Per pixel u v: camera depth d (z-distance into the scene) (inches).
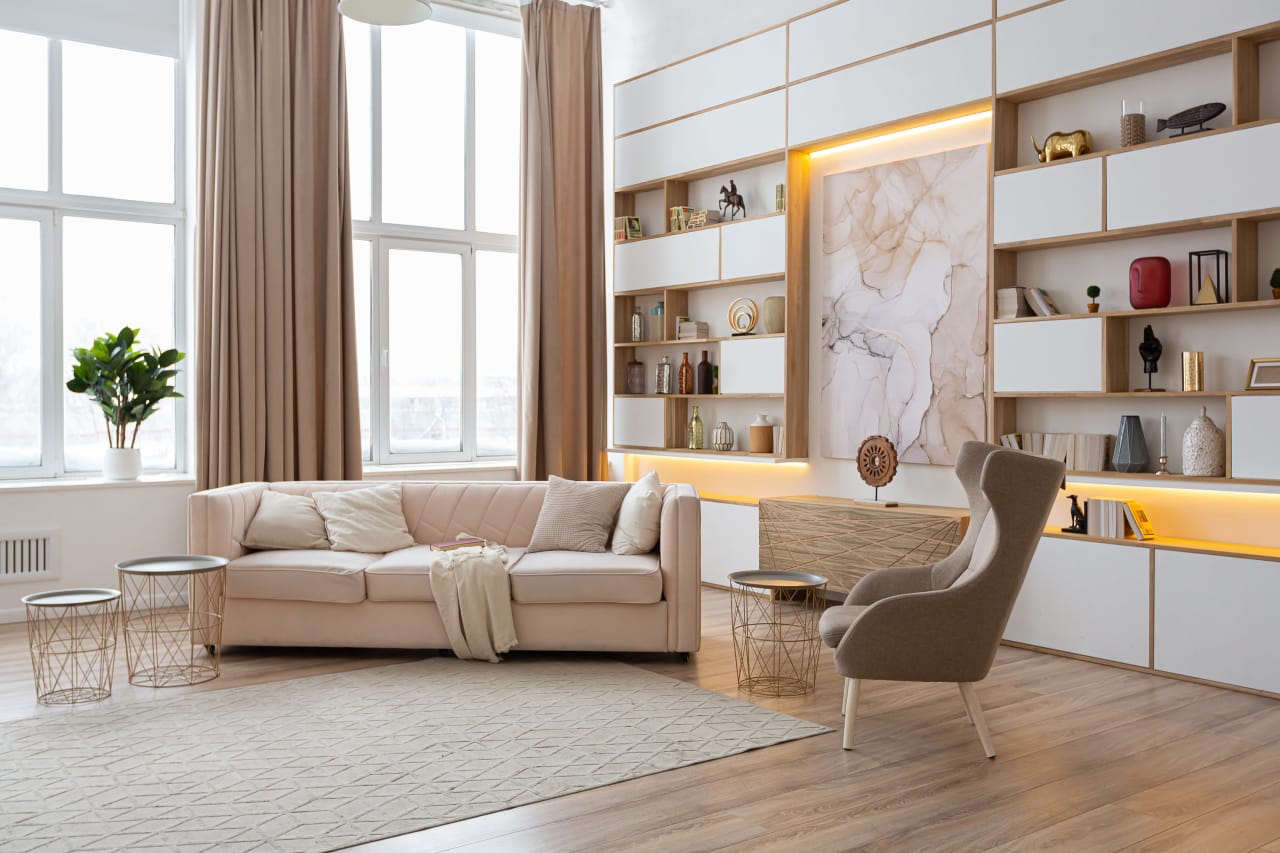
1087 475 187.0
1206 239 179.0
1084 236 187.2
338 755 134.2
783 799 120.4
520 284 290.4
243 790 121.9
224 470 238.1
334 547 197.0
